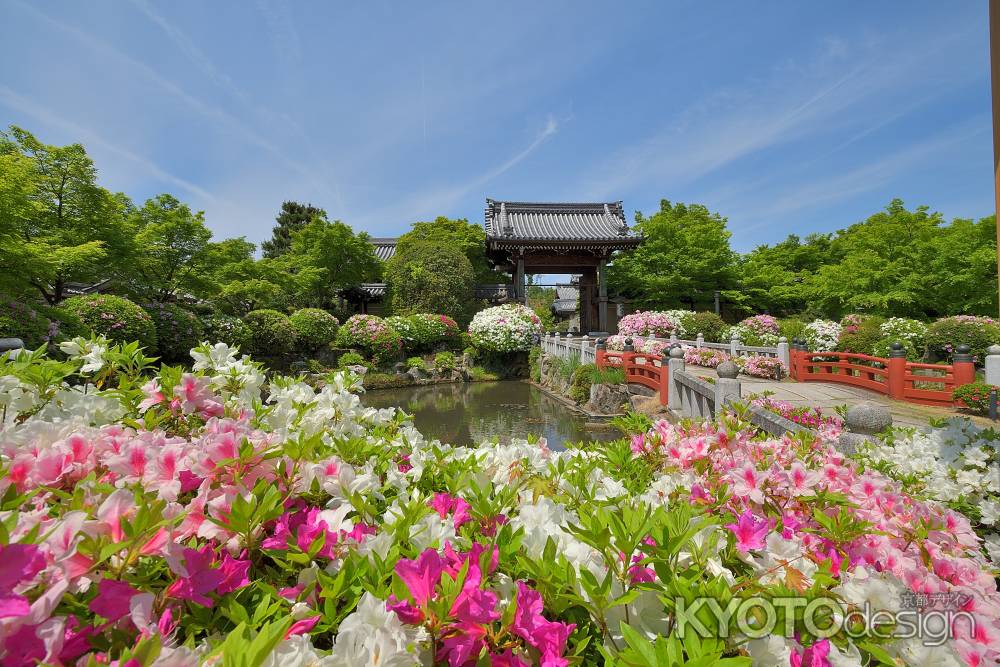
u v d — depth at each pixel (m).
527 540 0.85
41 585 0.56
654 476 1.60
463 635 0.62
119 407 1.26
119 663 0.49
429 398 12.48
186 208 13.22
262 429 1.32
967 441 2.47
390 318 17.08
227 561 0.71
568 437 7.84
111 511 0.64
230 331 13.03
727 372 6.10
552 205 23.22
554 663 0.59
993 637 0.78
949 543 1.28
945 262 15.25
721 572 0.78
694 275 22.08
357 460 1.25
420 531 0.84
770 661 0.64
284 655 0.54
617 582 0.73
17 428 0.94
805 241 30.25
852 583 0.78
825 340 12.70
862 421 3.72
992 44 1.61
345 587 0.71
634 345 13.94
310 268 18.59
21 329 6.62
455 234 24.23
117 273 12.03
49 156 10.13
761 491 1.19
